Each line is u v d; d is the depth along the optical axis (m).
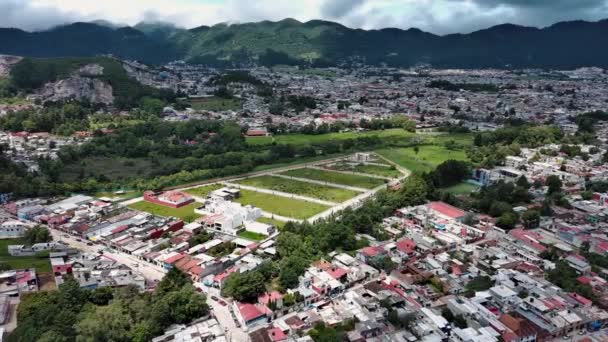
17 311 186.75
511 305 190.88
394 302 193.88
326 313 189.12
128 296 196.38
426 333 173.62
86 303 192.25
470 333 171.75
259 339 169.88
